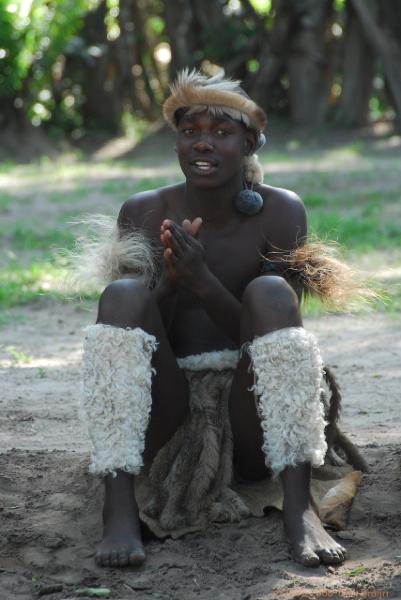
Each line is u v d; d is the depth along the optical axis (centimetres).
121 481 844
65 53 6869
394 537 883
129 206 955
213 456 897
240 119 895
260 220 938
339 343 1933
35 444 1223
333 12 6862
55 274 2686
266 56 6888
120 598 768
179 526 880
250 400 870
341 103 6950
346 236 3275
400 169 5312
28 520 919
